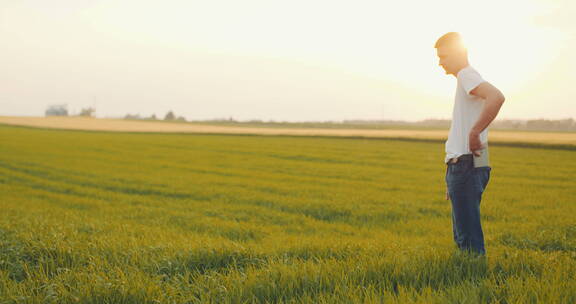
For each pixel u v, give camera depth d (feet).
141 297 11.74
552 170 85.61
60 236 20.15
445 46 14.82
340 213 39.22
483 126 13.67
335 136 222.89
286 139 204.03
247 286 12.15
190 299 11.75
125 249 18.20
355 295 10.92
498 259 14.74
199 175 76.02
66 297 11.69
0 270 14.46
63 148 145.59
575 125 360.07
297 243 20.12
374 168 88.58
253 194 52.11
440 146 158.40
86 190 59.98
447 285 12.46
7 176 77.82
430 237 26.17
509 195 49.70
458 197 14.99
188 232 28.55
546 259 15.15
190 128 352.90
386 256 15.40
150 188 59.36
